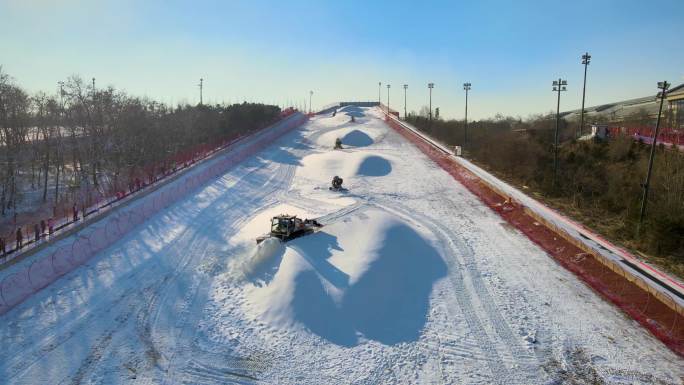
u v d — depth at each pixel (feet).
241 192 113.70
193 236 82.12
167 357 47.85
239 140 173.47
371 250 67.31
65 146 148.66
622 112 254.06
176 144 168.45
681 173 92.53
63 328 52.26
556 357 49.21
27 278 59.47
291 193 115.65
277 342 50.52
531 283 66.18
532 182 115.44
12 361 46.21
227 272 67.62
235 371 45.88
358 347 49.96
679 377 45.93
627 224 81.30
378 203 106.11
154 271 67.77
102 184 128.57
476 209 102.68
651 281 61.52
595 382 45.27
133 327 53.11
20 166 130.62
